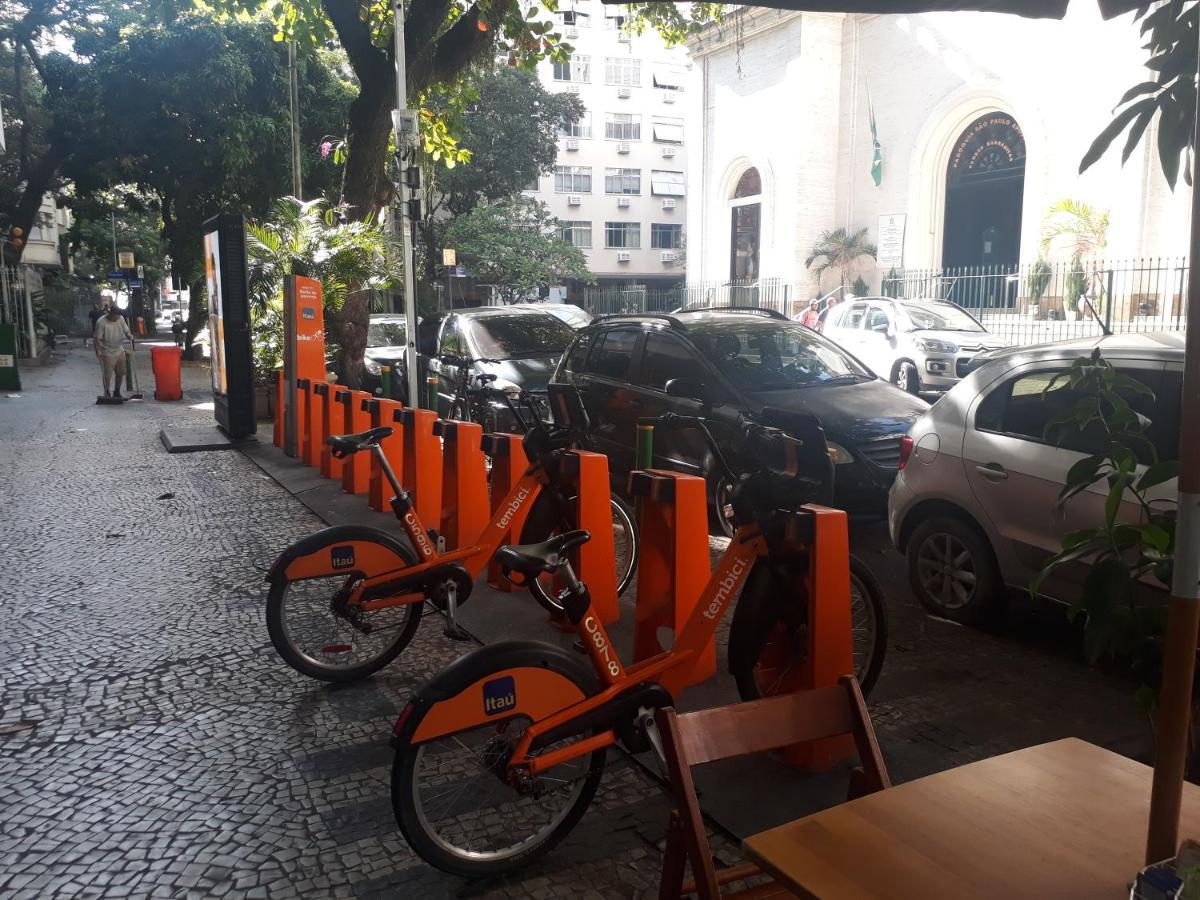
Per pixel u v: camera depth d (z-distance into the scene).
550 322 12.77
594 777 3.12
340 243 14.55
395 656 4.67
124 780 3.69
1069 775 2.17
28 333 28.28
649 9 15.59
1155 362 4.44
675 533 4.21
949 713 4.19
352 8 14.21
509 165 40.41
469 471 6.19
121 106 24.20
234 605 5.79
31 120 32.56
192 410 16.22
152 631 5.34
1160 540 2.57
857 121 28.66
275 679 4.67
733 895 2.31
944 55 25.69
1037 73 23.09
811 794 3.47
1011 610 5.60
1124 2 2.75
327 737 4.05
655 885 3.01
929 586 5.53
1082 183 21.98
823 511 3.67
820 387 7.62
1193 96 2.46
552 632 5.20
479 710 2.91
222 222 11.70
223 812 3.45
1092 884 1.78
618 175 56.88
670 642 4.31
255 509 8.45
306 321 10.88
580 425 5.09
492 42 15.09
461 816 3.31
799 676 3.85
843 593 3.68
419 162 14.73
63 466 10.64
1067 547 2.73
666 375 7.96
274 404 14.52
